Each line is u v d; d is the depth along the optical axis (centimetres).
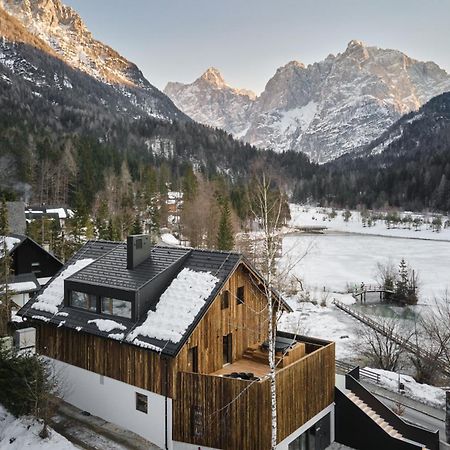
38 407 1928
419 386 2953
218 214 8225
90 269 2305
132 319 1977
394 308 5534
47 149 10562
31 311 2331
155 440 1881
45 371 2050
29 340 2262
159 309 1962
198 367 1905
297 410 1914
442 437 2358
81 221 6625
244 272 2175
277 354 2072
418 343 3759
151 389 1884
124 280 2098
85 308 2191
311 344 2261
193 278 2041
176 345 1772
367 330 4234
